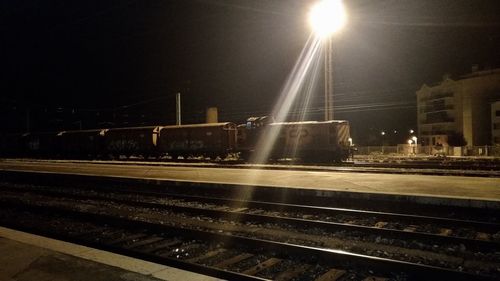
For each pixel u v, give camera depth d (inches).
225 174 790.5
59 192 672.4
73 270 234.4
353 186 552.1
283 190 543.2
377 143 3703.3
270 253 302.4
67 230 395.5
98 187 746.8
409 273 250.4
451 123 2891.2
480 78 2738.7
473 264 272.7
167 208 502.9
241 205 518.9
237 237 323.3
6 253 265.6
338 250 293.0
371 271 259.4
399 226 393.1
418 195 451.5
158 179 690.2
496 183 566.3
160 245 331.0
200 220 434.6
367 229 357.1
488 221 409.4
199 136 1487.5
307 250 288.8
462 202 426.6
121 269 233.6
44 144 2004.2
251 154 1391.5
